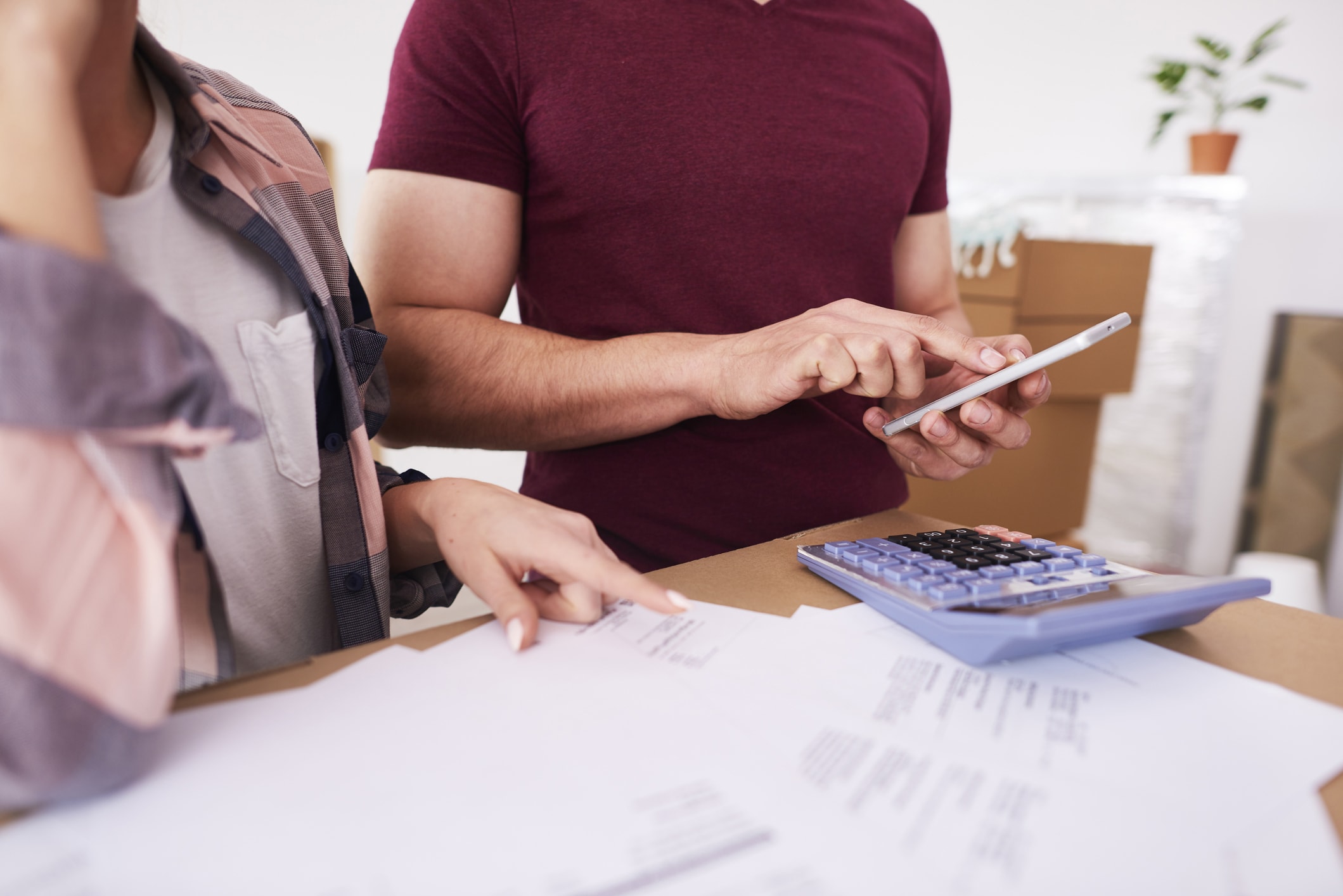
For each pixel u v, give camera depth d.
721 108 0.74
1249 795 0.27
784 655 0.36
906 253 0.97
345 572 0.51
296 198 0.52
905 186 0.84
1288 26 1.97
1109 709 0.33
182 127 0.44
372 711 0.31
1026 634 0.34
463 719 0.31
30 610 0.23
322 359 0.50
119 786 0.26
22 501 0.24
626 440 0.75
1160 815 0.26
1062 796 0.27
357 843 0.24
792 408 0.76
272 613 0.51
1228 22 2.03
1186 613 0.37
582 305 0.77
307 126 2.02
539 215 0.76
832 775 0.28
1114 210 1.91
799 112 0.76
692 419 0.74
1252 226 2.06
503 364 0.69
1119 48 2.14
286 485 0.49
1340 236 1.98
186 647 0.45
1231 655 0.38
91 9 0.28
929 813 0.26
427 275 0.73
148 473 0.27
